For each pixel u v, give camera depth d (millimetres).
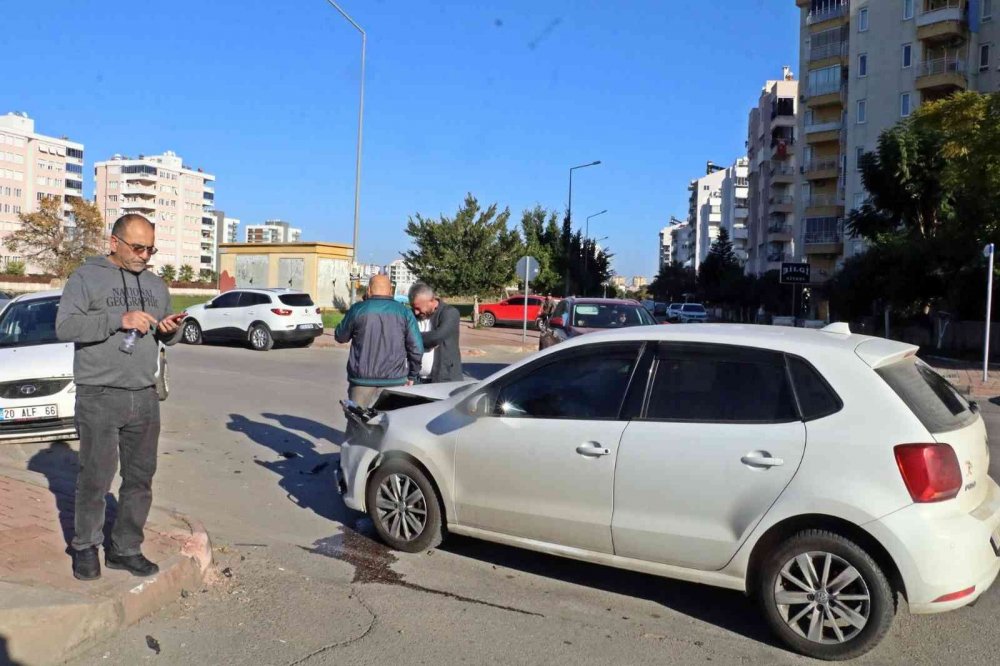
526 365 5121
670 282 97375
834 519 4098
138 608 4273
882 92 49156
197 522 5473
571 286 55156
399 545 5590
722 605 4848
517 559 5566
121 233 4168
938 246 28766
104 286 4105
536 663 4035
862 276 31406
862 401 4145
